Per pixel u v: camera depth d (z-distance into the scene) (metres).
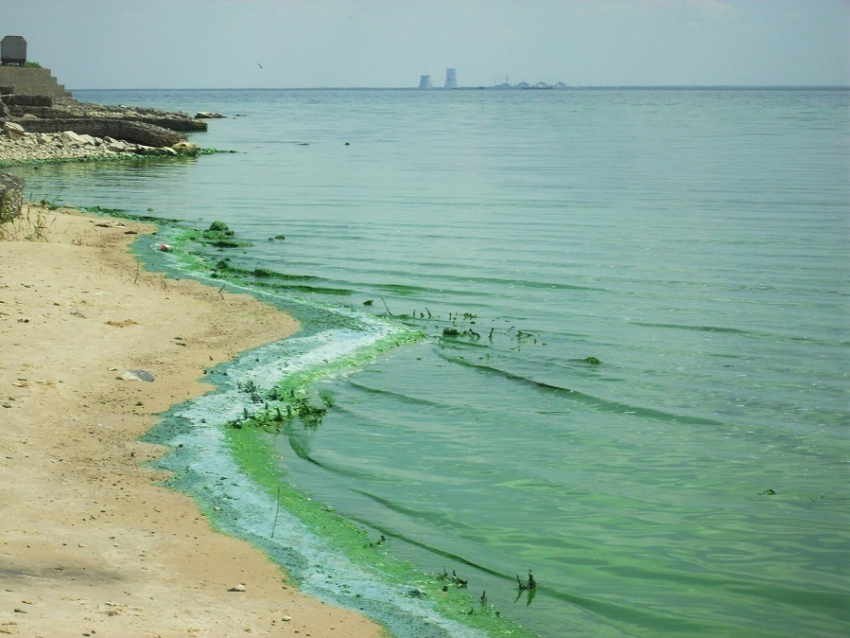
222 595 8.26
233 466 11.53
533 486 11.47
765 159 57.09
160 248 24.83
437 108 187.50
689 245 27.38
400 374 15.60
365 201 36.81
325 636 7.73
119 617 7.30
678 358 16.70
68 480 10.47
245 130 94.19
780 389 15.14
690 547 10.02
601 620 8.57
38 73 72.38
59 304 17.39
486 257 25.44
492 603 8.76
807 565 9.66
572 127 102.88
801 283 22.39
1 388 12.84
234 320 18.02
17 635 6.48
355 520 10.44
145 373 14.27
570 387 15.11
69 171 46.56
